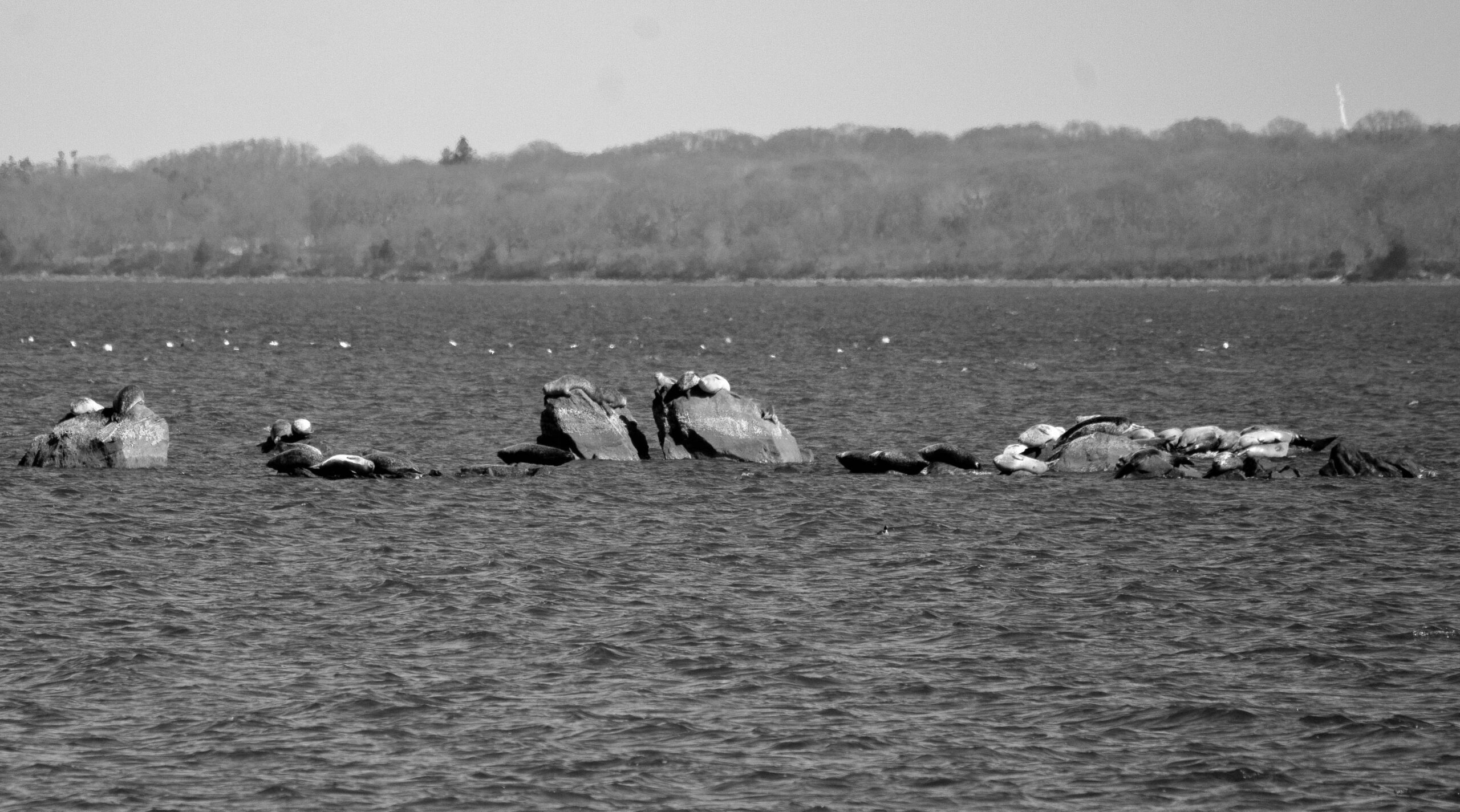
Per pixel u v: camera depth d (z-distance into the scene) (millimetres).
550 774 33250
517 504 62312
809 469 72438
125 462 69812
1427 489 66000
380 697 37562
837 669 40000
